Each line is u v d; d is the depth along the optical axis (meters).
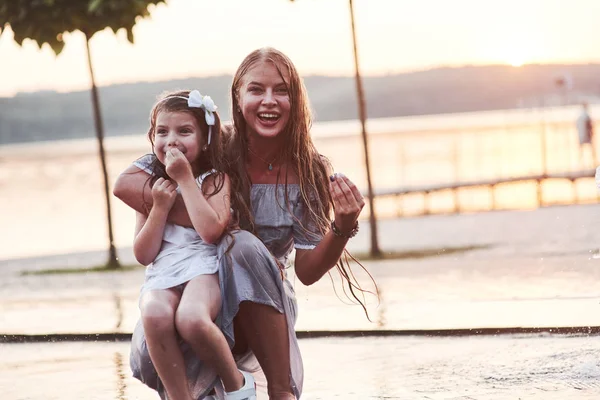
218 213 5.48
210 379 5.40
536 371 7.50
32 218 34.03
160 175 5.66
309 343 9.20
